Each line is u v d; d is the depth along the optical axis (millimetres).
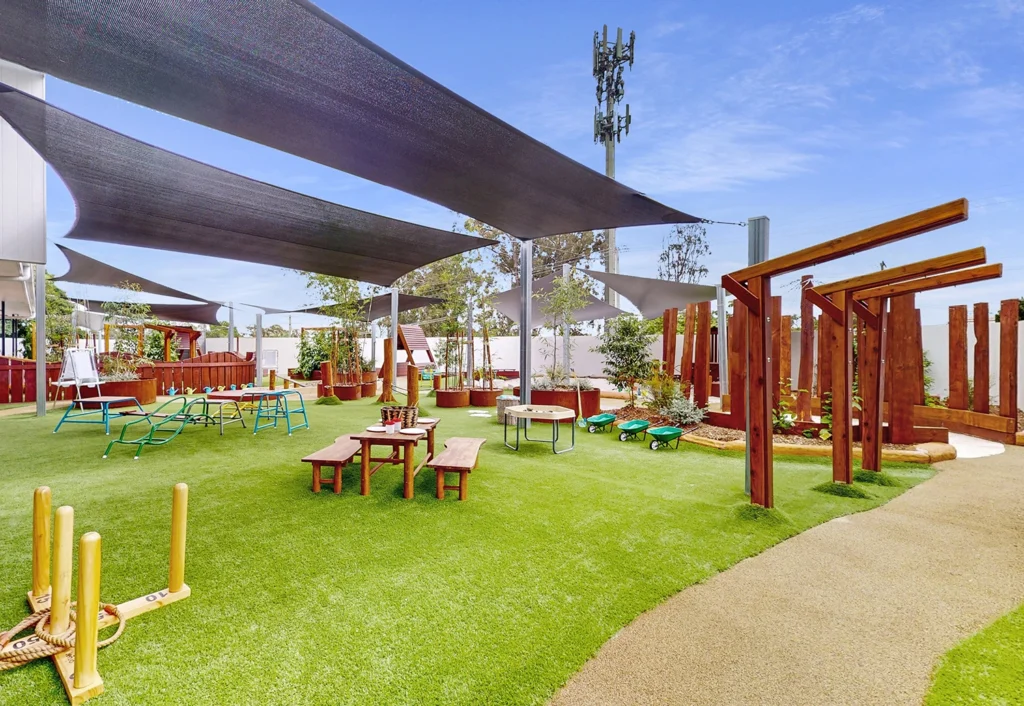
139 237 5996
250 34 2682
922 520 3535
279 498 3873
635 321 8992
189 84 3150
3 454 5469
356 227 5789
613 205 4988
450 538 3070
